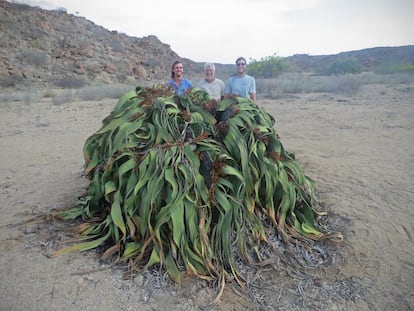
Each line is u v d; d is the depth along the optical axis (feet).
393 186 14.33
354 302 8.13
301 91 53.88
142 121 10.41
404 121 27.40
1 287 8.20
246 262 9.09
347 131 24.91
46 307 7.63
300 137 23.50
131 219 9.39
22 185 14.82
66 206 12.52
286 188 10.41
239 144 10.09
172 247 8.72
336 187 14.40
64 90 68.33
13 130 27.37
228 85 16.28
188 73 145.59
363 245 10.30
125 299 7.93
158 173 9.29
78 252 9.50
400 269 9.23
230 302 7.98
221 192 9.30
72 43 108.17
